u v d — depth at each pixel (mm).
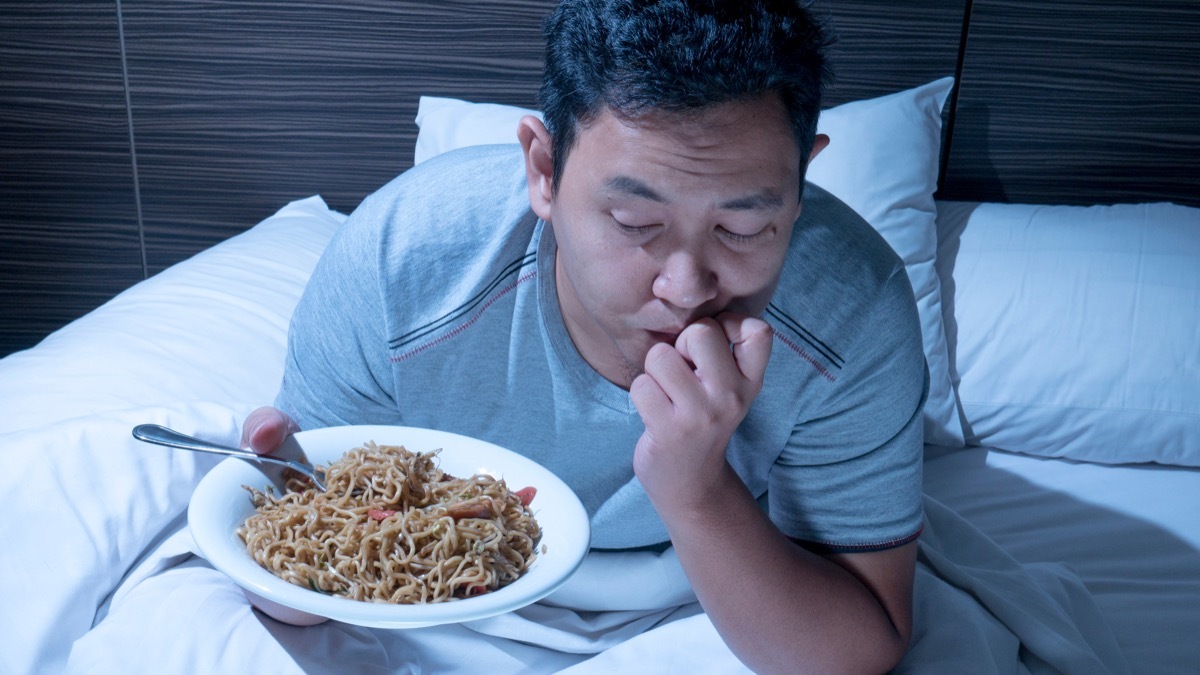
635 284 780
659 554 1213
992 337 1714
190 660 945
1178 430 1631
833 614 971
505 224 1005
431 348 1035
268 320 1608
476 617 746
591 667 1044
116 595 1091
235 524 879
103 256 2174
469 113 1894
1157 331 1652
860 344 987
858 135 1775
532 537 911
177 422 1204
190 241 2162
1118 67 1963
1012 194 2070
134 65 2012
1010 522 1524
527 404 1061
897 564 1047
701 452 849
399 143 2068
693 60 681
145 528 1139
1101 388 1649
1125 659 1191
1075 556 1444
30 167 2092
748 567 930
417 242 1028
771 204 729
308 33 1985
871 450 1032
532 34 1982
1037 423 1683
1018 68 1976
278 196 2117
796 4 761
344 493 921
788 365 979
